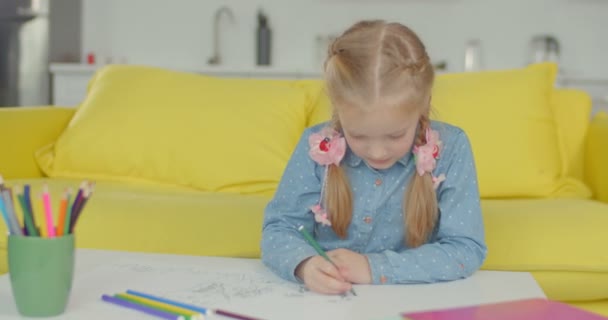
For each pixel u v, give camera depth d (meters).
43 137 2.12
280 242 1.11
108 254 1.16
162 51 4.39
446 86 2.00
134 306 0.88
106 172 2.00
